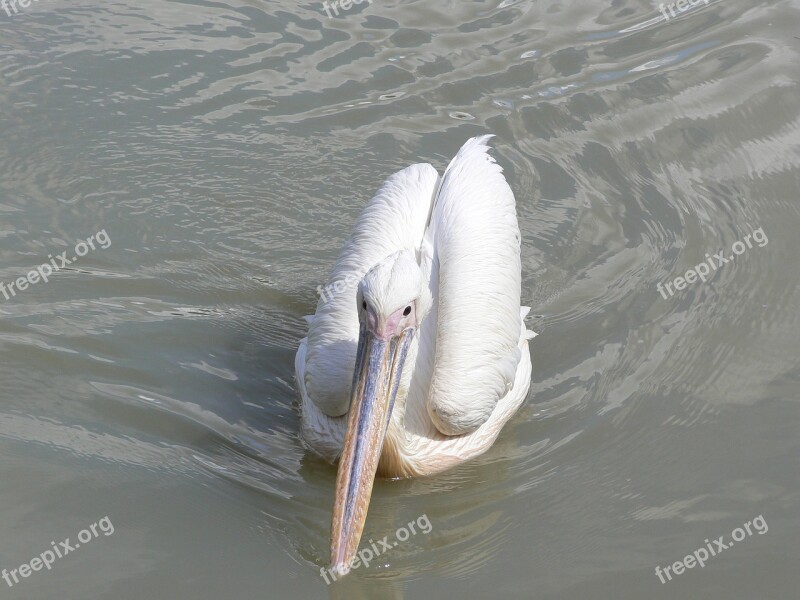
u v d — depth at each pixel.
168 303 8.69
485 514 6.95
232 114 10.82
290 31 12.12
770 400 7.88
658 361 8.28
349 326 7.24
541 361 8.36
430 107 11.11
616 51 12.04
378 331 6.33
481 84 11.46
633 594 6.19
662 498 7.01
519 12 12.64
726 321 8.69
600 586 6.26
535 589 6.24
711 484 7.11
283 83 11.31
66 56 11.41
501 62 11.80
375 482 7.31
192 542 6.50
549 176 10.34
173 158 10.22
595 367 8.27
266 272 9.09
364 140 10.62
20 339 8.14
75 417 7.51
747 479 7.15
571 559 6.50
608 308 8.85
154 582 6.16
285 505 6.89
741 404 7.84
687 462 7.32
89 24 11.91
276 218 9.66
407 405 7.39
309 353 7.33
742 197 10.08
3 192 9.68
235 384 7.97
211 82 11.23
